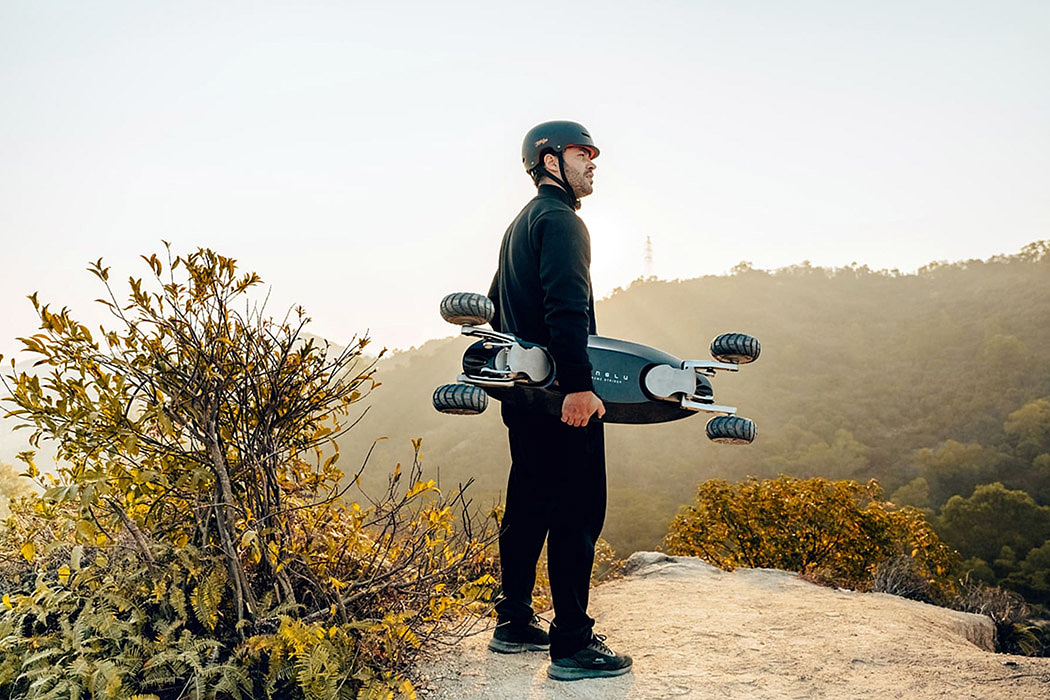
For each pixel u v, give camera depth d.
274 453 2.48
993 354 127.75
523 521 2.88
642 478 103.62
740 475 102.06
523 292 2.66
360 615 2.59
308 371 2.56
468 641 3.02
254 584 2.47
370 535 2.86
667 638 3.36
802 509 8.99
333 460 2.73
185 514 2.48
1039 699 2.50
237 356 2.45
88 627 2.21
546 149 2.73
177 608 2.26
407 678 2.54
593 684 2.60
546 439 2.60
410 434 120.00
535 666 2.75
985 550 60.81
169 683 2.24
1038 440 98.25
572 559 2.61
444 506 2.72
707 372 2.74
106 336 2.33
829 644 3.26
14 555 2.81
